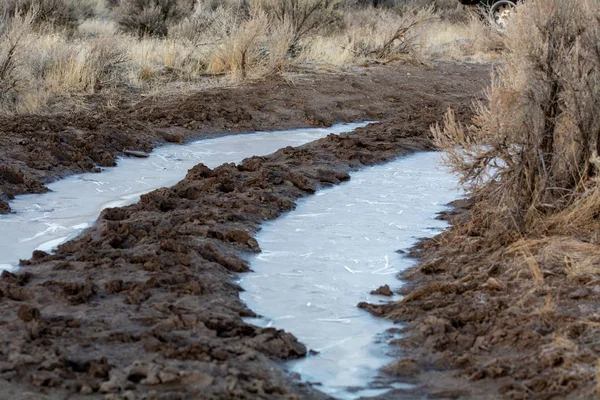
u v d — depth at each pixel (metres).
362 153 11.94
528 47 7.89
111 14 29.16
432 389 4.88
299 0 20.84
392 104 16.83
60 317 5.57
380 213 9.12
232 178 10.20
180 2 24.80
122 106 14.37
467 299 6.21
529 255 6.84
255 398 4.54
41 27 20.06
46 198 9.40
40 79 14.78
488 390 4.77
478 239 7.51
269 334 5.46
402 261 7.47
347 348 5.54
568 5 7.95
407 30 22.09
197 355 5.01
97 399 4.50
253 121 14.48
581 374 4.76
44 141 11.31
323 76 17.91
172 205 8.86
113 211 8.42
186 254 6.98
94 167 10.85
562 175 7.90
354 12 28.80
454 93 18.28
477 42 22.52
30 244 7.75
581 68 7.80
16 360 4.87
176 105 14.65
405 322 5.96
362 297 6.54
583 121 7.71
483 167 8.02
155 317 5.62
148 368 4.77
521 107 7.84
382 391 4.90
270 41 18.66
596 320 5.52
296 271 7.11
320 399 4.73
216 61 17.48
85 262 6.72
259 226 8.40
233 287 6.54
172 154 12.12
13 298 6.02
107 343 5.20
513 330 5.44
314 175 10.57
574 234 7.26
